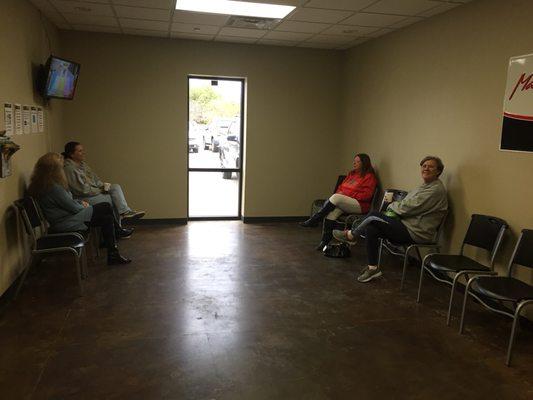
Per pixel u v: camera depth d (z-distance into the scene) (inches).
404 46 185.8
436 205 151.6
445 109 159.9
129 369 97.3
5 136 128.6
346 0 149.0
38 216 137.5
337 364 102.3
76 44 214.4
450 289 152.6
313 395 90.1
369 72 217.0
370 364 102.8
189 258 179.9
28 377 93.2
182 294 141.5
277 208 254.2
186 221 243.6
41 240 143.2
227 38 220.4
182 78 229.0
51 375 94.1
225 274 162.1
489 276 118.9
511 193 129.7
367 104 219.6
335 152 256.4
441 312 133.3
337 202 191.5
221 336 114.1
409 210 152.2
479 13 142.1
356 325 123.1
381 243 181.2
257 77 237.9
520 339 117.0
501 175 133.6
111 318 122.4
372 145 215.3
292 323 123.2
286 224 249.6
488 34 138.3
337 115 253.0
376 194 208.2
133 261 173.6
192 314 126.8
